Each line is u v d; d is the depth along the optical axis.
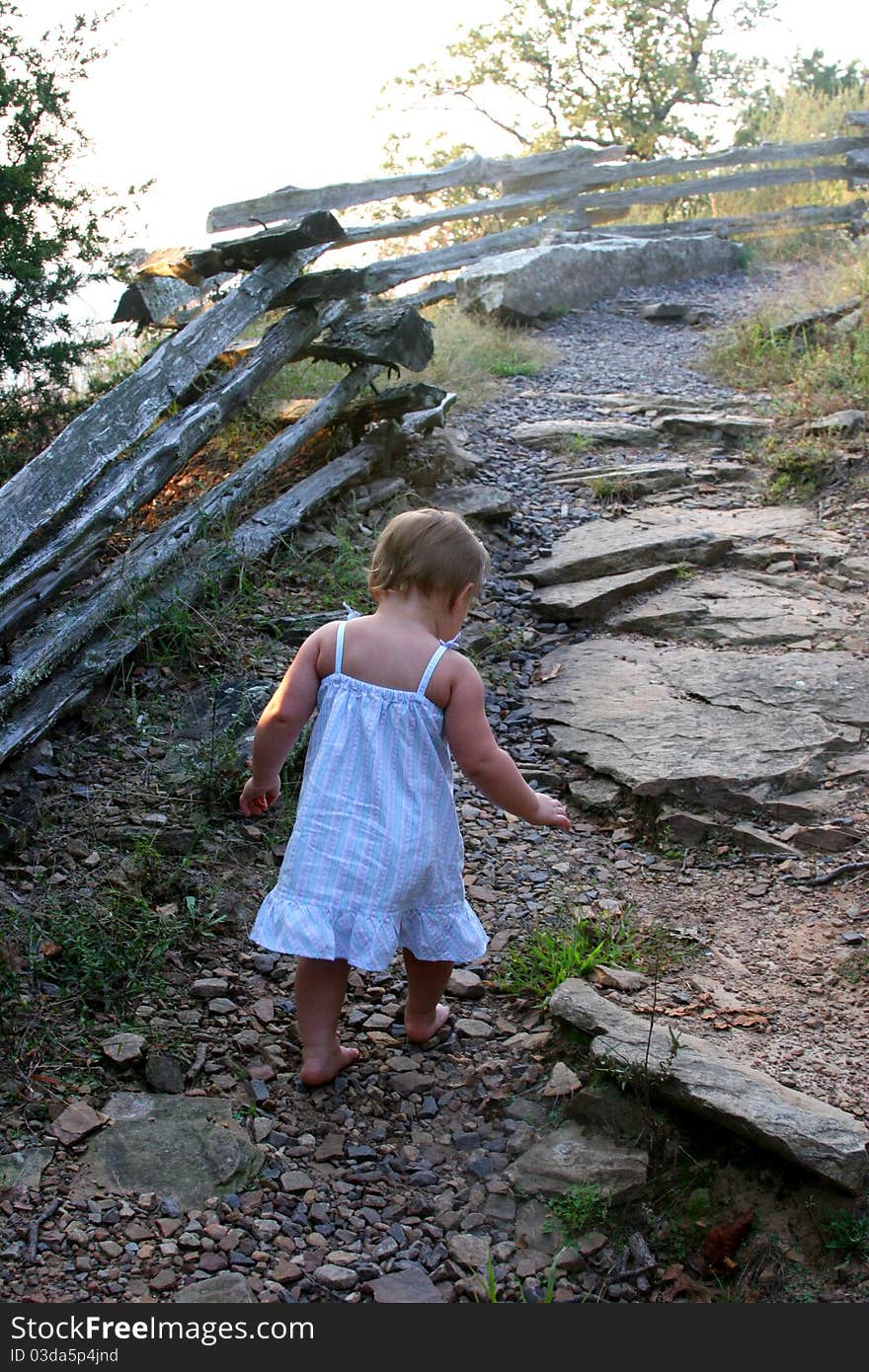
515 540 6.30
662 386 8.88
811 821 4.11
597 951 3.44
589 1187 2.71
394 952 2.80
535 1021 3.28
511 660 5.34
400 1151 2.85
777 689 4.87
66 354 6.12
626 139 22.78
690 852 4.09
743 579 5.89
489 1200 2.72
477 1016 3.32
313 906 2.77
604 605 5.66
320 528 5.76
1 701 3.85
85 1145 2.73
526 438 7.59
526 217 13.17
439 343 8.88
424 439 6.74
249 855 3.80
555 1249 2.60
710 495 6.91
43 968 3.18
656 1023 3.13
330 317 6.09
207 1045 3.10
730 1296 2.50
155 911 3.48
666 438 7.69
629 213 13.81
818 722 4.60
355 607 5.09
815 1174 2.62
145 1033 3.09
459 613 2.95
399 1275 2.49
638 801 4.29
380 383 7.48
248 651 4.72
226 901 3.57
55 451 4.36
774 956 3.50
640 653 5.30
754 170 13.83
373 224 8.67
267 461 5.49
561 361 9.59
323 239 5.64
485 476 6.93
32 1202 2.56
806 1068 3.00
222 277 6.50
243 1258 2.48
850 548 6.08
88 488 4.52
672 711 4.76
